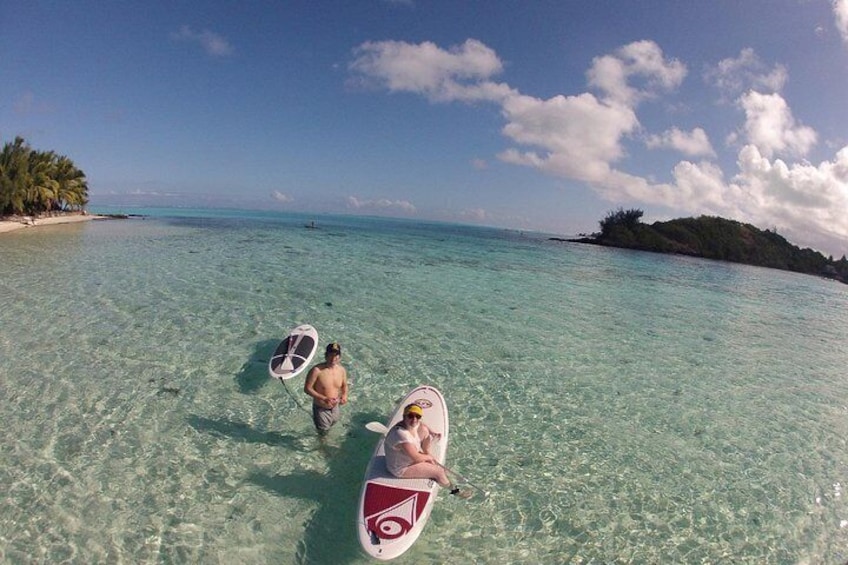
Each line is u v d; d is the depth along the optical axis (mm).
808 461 6438
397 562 4242
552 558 4391
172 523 4484
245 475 5266
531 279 20094
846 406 8586
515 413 7113
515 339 10578
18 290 11820
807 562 4586
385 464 4938
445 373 8344
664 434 6867
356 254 24000
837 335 15172
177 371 7656
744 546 4719
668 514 5113
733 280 29734
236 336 9344
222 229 37312
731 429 7211
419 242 38000
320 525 4621
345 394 6148
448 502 5070
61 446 5504
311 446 5910
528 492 5312
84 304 10883
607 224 57375
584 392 8078
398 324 10938
